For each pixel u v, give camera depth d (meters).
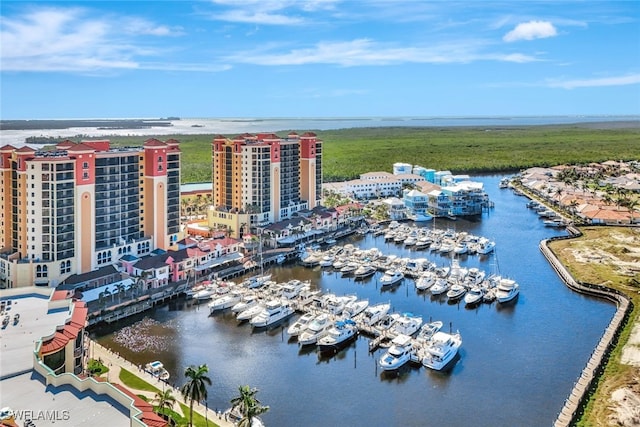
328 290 161.88
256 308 140.38
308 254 193.50
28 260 143.12
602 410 92.50
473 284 161.12
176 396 97.69
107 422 70.94
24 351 91.56
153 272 153.88
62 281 145.38
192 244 178.38
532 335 129.38
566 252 197.88
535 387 104.94
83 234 150.25
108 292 141.25
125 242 163.25
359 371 111.94
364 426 92.31
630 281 163.38
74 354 98.56
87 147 149.75
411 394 102.88
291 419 94.25
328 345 120.75
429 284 163.12
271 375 109.94
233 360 116.38
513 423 93.12
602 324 135.88
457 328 133.62
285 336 129.12
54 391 78.56
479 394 102.56
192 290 153.38
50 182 141.00
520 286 166.38
